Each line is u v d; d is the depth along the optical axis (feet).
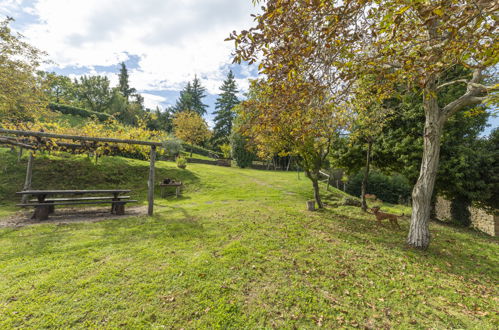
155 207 36.09
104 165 52.06
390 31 8.55
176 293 12.05
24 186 36.52
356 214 35.06
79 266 14.53
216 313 10.68
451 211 40.24
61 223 24.76
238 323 10.14
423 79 9.32
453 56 8.57
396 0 6.57
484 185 33.32
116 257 16.05
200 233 21.94
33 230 21.93
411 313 11.41
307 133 12.55
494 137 36.60
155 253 16.93
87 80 143.23
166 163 70.69
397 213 42.06
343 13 7.40
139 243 18.99
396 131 37.91
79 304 10.91
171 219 27.40
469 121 34.22
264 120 10.77
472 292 13.79
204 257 16.37
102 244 18.52
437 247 21.91
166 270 14.29
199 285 12.85
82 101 146.00
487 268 17.76
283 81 9.24
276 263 15.94
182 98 198.18
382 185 86.74
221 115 163.32
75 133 35.81
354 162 45.03
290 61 8.26
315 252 18.31
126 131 38.99
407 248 20.75
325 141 33.71
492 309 12.12
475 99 18.25
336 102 10.68
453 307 12.14
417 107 35.04
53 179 43.68
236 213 30.73
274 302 11.68
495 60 7.04
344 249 19.36
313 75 9.45
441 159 35.81
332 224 27.76
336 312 11.15
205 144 170.91
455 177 34.35
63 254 16.31
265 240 20.33
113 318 10.13
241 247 18.34
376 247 20.48
